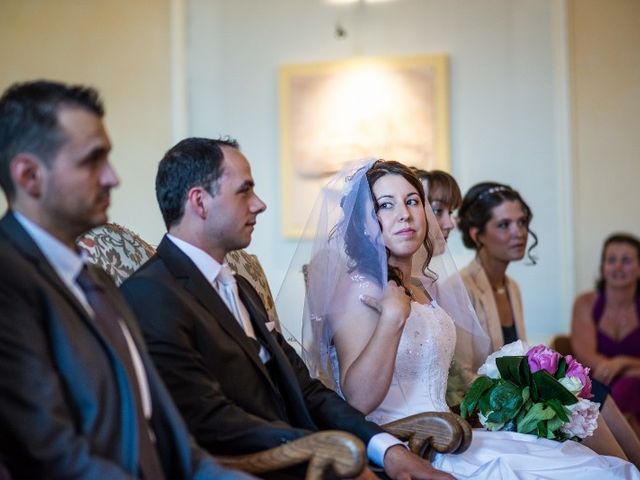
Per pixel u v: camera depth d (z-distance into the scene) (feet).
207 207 8.64
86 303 6.79
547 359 10.19
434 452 9.49
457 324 11.84
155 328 7.90
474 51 20.52
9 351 6.06
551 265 20.33
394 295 9.88
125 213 21.11
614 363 18.07
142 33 21.25
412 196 10.59
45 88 6.66
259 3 21.08
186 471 6.86
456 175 20.52
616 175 20.27
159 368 7.83
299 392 8.83
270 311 11.19
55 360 6.32
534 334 20.33
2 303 6.13
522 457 9.47
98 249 9.27
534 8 20.39
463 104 20.53
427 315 10.47
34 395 6.03
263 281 11.36
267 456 7.47
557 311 20.29
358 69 20.58
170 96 21.13
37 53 21.43
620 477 9.46
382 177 10.59
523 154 20.39
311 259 10.63
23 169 6.57
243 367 8.39
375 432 8.86
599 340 18.74
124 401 6.47
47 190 6.59
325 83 20.67
